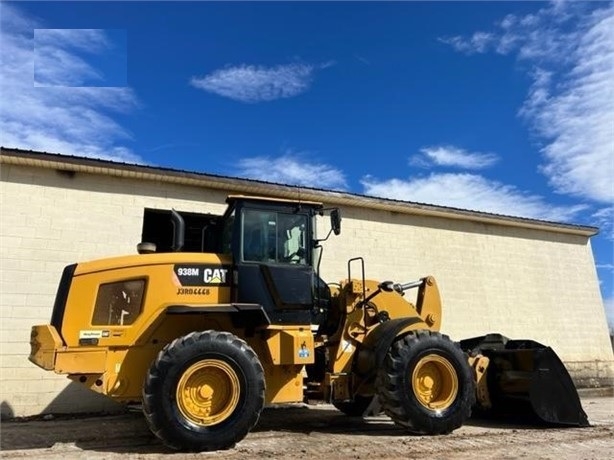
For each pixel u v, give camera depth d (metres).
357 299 6.66
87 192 8.79
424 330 6.34
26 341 7.99
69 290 5.46
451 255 12.22
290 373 6.00
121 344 5.45
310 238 6.38
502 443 5.68
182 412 5.08
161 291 5.66
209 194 9.72
